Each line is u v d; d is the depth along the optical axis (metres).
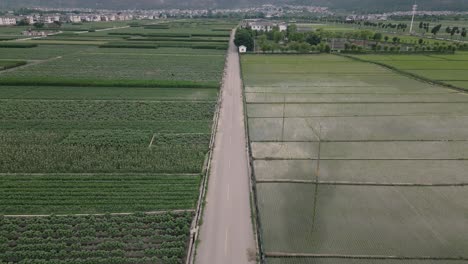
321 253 23.78
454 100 58.66
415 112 52.50
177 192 30.53
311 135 43.44
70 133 42.62
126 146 39.22
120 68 83.19
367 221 26.91
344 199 29.78
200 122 47.53
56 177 32.75
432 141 41.75
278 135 43.28
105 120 47.91
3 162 34.78
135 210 28.22
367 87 67.50
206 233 25.48
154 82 66.12
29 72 75.44
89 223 26.47
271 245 24.47
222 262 22.83
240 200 29.53
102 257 23.48
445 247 24.23
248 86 67.56
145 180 32.56
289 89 65.44
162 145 39.94
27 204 28.80
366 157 37.56
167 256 23.64
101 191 30.67
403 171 34.53
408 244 24.52
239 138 42.38
